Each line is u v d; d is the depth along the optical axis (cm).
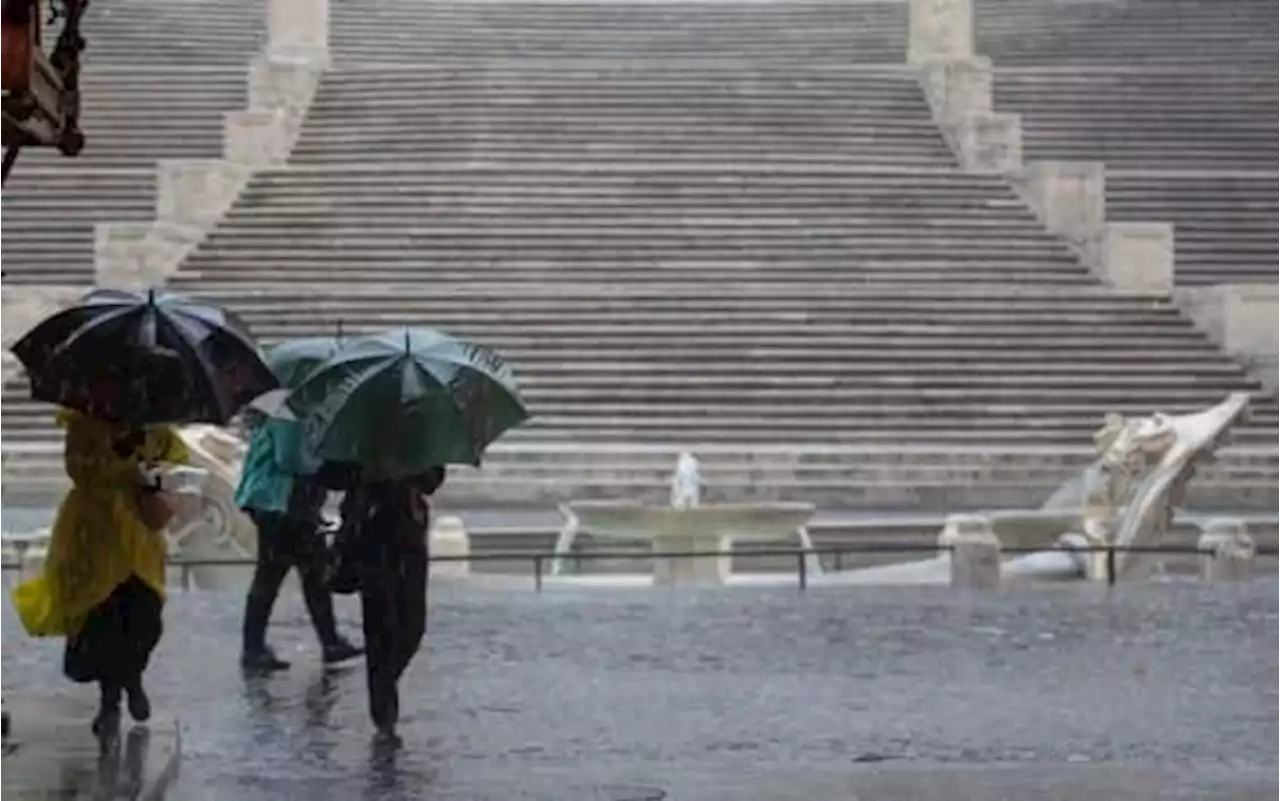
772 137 4978
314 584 1778
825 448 3778
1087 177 4519
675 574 2759
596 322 4150
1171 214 4862
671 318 4144
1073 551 2678
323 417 1358
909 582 2731
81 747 1282
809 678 1803
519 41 5975
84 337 1282
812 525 3080
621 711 1608
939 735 1502
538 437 3850
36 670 1814
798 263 4428
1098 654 1980
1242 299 4122
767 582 2748
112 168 4941
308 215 4556
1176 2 5975
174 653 1925
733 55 5994
